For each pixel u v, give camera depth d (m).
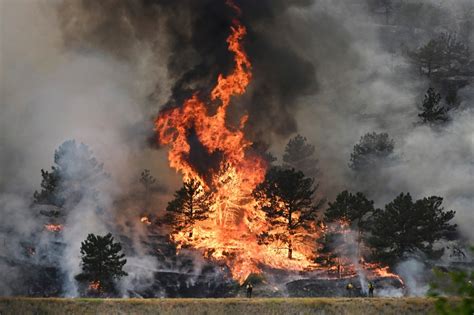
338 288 112.62
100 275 106.50
